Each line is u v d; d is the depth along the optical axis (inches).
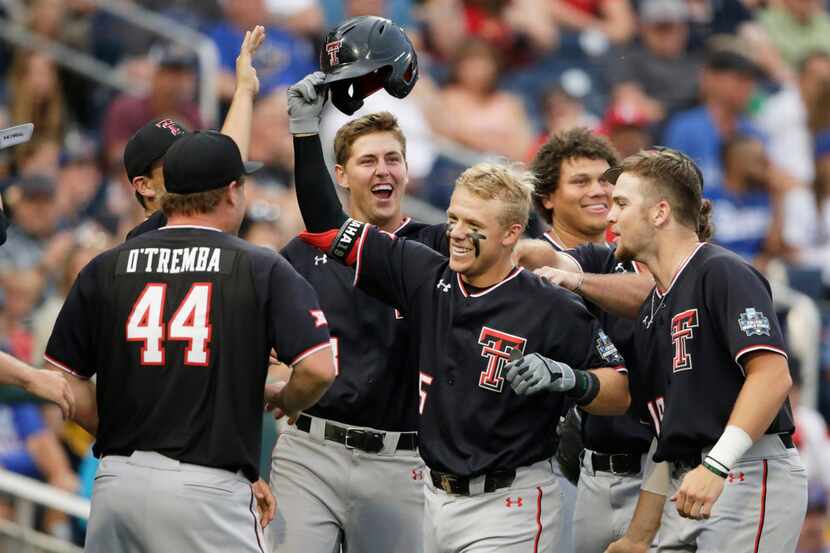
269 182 1477.6
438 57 1771.7
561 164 824.9
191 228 665.0
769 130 1786.4
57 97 1590.8
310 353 652.7
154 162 722.8
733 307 656.4
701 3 1851.6
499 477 695.1
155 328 650.8
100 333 665.0
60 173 1515.7
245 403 652.7
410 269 711.1
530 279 698.8
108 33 1617.9
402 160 816.3
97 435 676.1
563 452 837.2
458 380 695.7
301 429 796.0
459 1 1784.0
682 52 1829.5
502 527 693.9
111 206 1520.7
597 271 791.7
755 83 1798.7
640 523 705.0
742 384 666.8
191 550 646.5
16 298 1274.6
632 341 719.1
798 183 1766.7
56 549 1039.0
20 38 1588.3
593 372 685.3
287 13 1681.8
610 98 1774.1
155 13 1654.8
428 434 705.0
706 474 634.8
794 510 669.9
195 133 676.1
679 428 669.3
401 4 1786.4
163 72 1525.6
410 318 724.0
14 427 1157.7
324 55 722.2
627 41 1835.6
